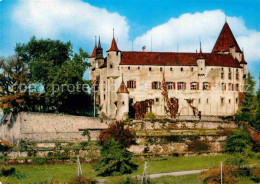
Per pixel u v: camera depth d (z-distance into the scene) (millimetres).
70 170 69312
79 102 91938
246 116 93000
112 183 62344
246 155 76000
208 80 97625
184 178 64562
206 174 63531
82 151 75062
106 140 73875
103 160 68375
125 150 71750
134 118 90500
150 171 68812
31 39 97188
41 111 88438
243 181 64438
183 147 79375
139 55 96188
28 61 97000
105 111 95500
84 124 81500
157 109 94438
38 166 70938
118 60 94250
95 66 102375
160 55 97312
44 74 86688
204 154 78500
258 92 91812
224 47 105875
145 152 77312
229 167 66188
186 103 95875
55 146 76562
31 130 78312
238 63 101750
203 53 100688
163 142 78688
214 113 97375
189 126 86375
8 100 81188
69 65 87688
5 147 75875
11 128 80625
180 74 96188
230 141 78875
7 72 87250
